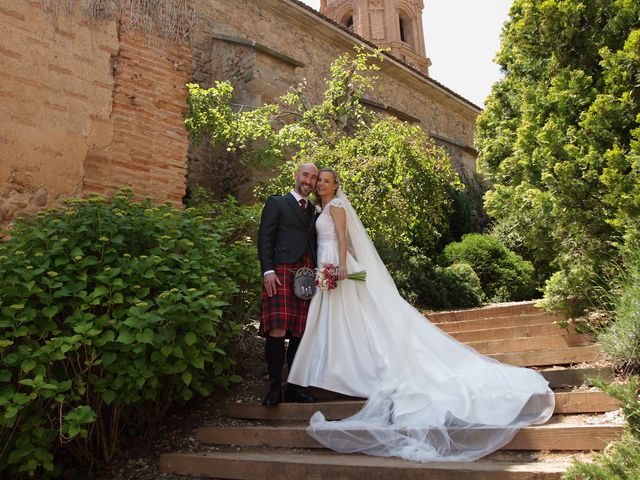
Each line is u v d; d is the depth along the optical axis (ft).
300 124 32.17
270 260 12.35
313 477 8.65
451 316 21.20
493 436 8.83
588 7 14.99
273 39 40.63
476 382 10.61
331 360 11.84
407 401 10.21
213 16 36.78
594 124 13.29
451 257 34.94
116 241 11.59
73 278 10.96
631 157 11.96
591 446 8.13
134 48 16.22
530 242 15.81
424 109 56.13
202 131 28.40
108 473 10.66
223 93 28.25
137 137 15.84
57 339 9.41
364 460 8.82
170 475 10.42
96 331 9.62
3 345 8.90
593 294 13.69
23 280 10.40
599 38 14.87
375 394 10.64
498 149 21.17
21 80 13.50
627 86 13.28
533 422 9.35
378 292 12.57
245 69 33.73
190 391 11.67
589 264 13.65
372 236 27.66
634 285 11.23
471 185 51.70
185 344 10.97
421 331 12.07
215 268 13.28
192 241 13.46
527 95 16.16
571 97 14.60
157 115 16.46
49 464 9.37
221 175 33.81
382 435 9.25
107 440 11.40
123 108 15.65
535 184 15.62
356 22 86.12
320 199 13.96
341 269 12.30
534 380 10.54
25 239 11.10
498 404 9.66
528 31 16.15
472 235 37.55
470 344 15.52
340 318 12.32
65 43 14.52
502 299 32.17
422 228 31.37
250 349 16.37
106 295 10.93
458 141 56.80
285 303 12.14
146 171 15.87
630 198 11.76
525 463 8.04
